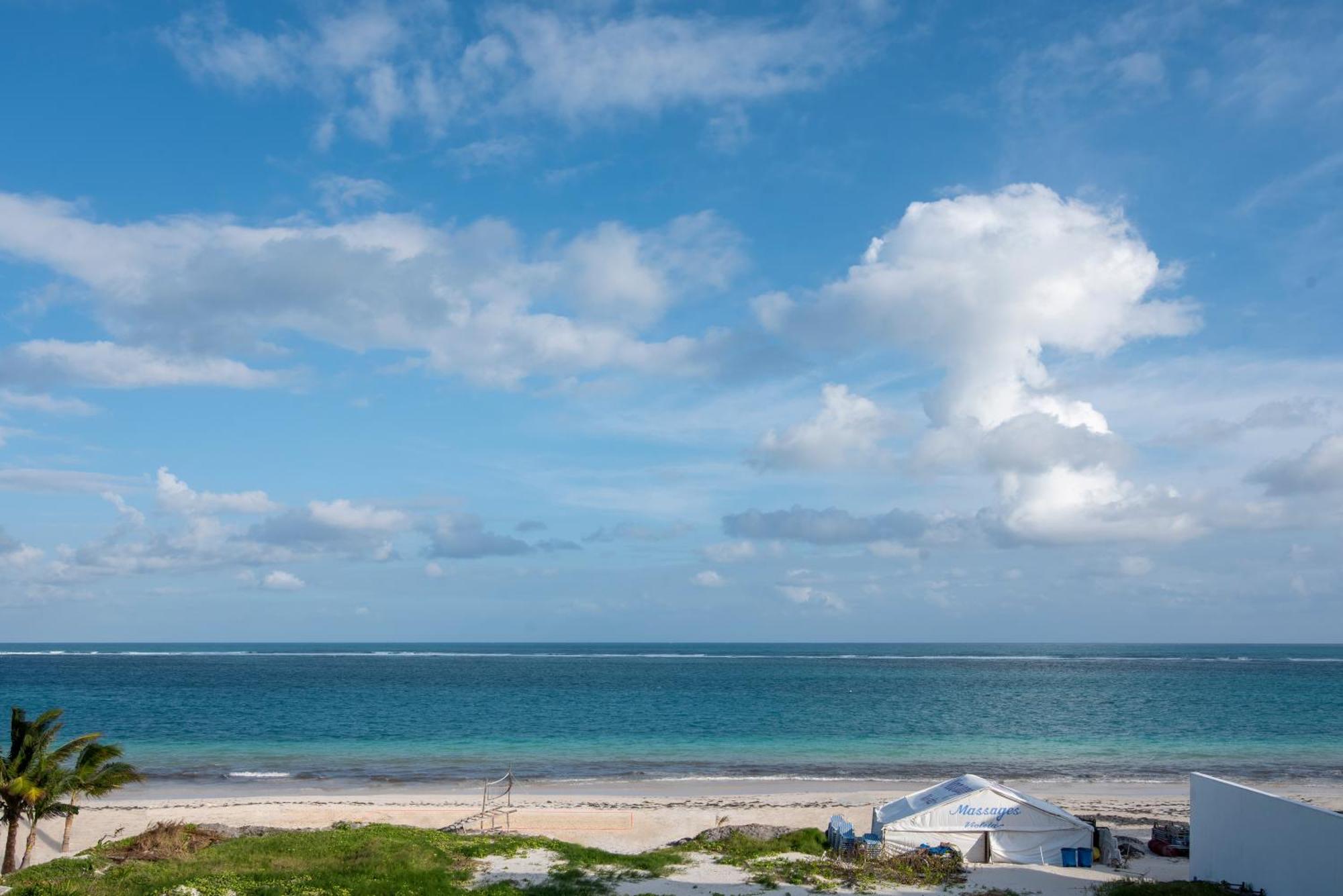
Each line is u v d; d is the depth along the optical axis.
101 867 29.02
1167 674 175.50
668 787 54.06
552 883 27.48
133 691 120.06
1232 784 28.53
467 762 63.28
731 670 187.12
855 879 29.89
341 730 80.62
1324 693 125.75
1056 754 68.12
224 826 38.75
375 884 26.09
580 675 163.12
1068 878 31.77
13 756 34.78
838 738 76.56
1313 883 24.42
